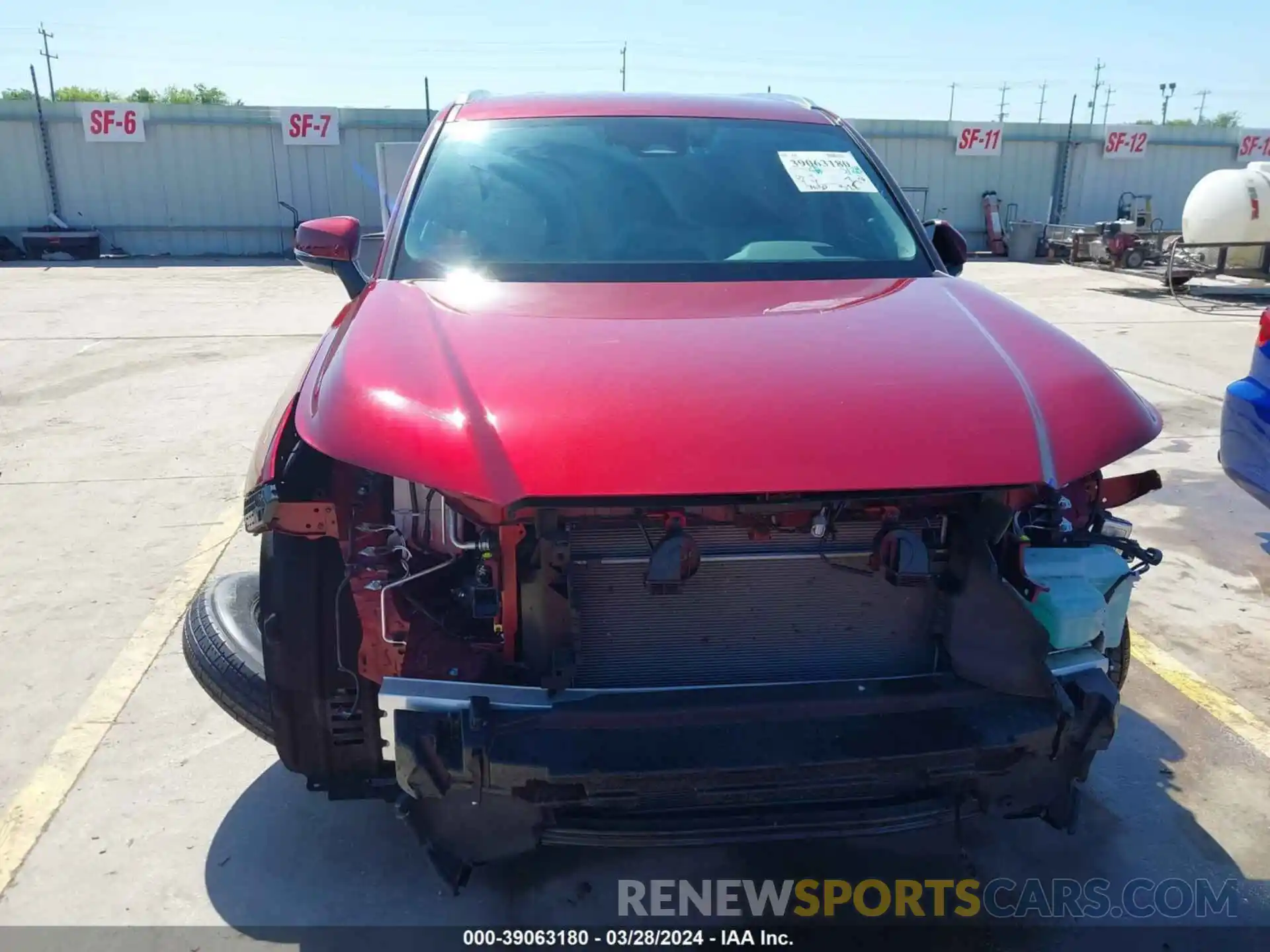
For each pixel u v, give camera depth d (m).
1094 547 2.43
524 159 3.31
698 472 2.00
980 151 26.28
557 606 2.10
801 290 2.83
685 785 1.99
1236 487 5.90
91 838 2.84
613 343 2.35
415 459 2.04
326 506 2.29
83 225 24.22
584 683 2.21
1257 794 3.08
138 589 4.47
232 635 2.86
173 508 5.51
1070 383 2.32
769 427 2.07
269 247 25.12
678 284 2.86
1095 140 26.72
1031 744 2.11
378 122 24.81
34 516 5.39
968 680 2.21
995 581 2.16
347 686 2.44
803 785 2.03
